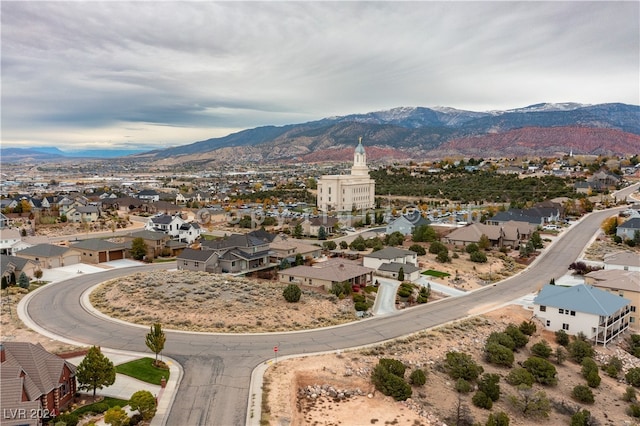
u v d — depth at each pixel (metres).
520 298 84.62
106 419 37.81
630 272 83.88
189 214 192.62
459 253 116.12
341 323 68.38
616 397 54.91
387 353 57.91
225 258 93.81
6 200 186.75
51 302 74.75
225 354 55.41
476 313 75.56
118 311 69.31
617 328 72.44
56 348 55.88
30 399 37.84
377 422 44.53
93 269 99.19
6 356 40.38
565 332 69.56
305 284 84.81
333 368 52.75
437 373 55.06
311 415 44.91
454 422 45.66
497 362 59.19
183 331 62.38
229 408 43.34
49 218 157.75
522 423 47.84
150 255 111.31
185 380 48.56
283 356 55.38
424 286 89.06
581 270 100.50
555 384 56.09
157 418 41.25
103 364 43.72
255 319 66.56
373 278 92.94
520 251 116.38
